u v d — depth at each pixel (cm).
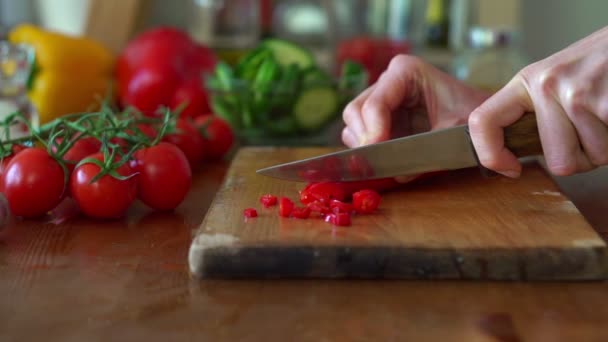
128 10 99
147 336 39
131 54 92
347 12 124
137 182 54
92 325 40
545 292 43
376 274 44
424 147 53
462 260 44
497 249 44
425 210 50
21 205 52
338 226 47
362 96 60
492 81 95
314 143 81
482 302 42
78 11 100
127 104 92
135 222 53
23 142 56
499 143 51
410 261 44
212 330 40
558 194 53
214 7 106
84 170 52
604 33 49
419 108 63
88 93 90
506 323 40
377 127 56
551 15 127
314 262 44
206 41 107
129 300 42
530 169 59
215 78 78
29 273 45
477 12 112
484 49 96
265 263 44
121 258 47
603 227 52
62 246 49
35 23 113
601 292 43
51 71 87
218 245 44
